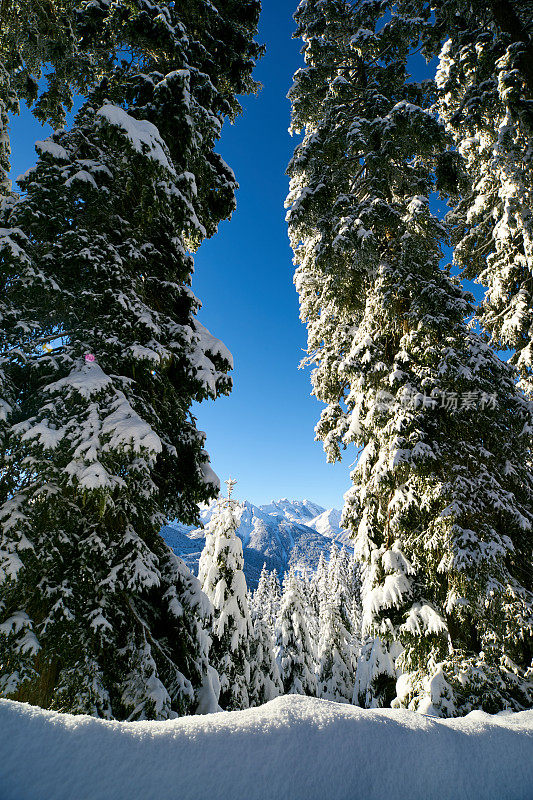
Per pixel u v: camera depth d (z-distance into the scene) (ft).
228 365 21.31
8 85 24.99
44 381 14.49
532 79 28.43
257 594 138.31
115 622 13.83
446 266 29.76
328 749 5.71
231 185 23.53
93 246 15.51
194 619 16.92
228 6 25.86
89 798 4.00
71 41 26.27
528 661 21.02
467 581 20.67
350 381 30.83
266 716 6.12
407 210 28.12
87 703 11.73
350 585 123.24
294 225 31.71
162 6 19.60
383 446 25.29
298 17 36.88
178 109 18.02
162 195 16.94
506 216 29.94
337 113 30.30
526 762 7.13
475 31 33.04
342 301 31.55
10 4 25.18
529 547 23.43
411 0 33.91
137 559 14.03
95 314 15.92
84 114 18.62
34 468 11.99
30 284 13.66
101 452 12.30
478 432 25.46
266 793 4.70
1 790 3.81
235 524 52.90
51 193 15.07
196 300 21.44
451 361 24.48
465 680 19.39
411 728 6.98
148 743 4.96
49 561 12.23
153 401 17.75
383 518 26.78
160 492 18.20
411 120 25.82
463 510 21.74
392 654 32.58
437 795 5.75
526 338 32.19
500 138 28.04
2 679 11.23
